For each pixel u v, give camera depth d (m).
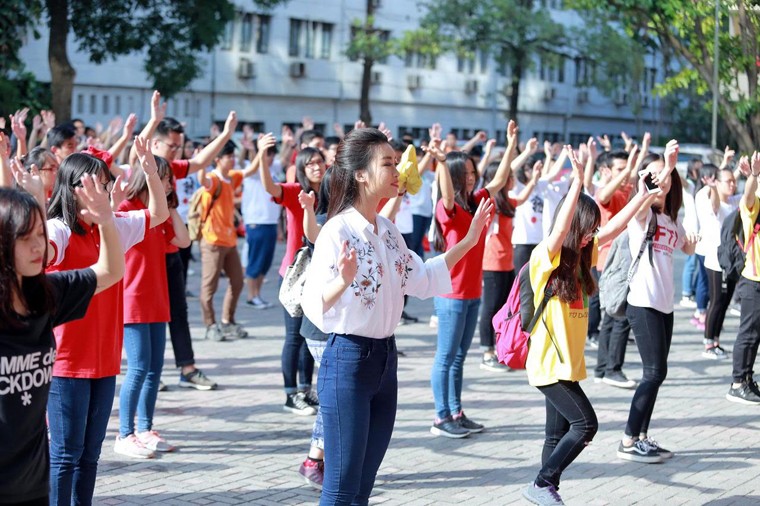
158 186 4.88
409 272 4.28
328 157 8.47
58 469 4.44
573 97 45.47
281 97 34.59
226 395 7.88
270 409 7.47
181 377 8.09
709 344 9.72
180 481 5.78
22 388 3.23
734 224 8.31
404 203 11.67
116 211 4.86
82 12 19.00
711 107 11.33
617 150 8.95
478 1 31.22
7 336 3.19
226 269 10.18
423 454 6.40
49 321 3.36
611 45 32.44
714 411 7.65
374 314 4.04
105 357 4.54
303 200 5.46
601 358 8.57
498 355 5.43
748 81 10.15
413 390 8.13
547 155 10.79
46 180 5.91
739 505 5.50
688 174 12.09
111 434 6.75
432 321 11.21
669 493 5.71
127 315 6.10
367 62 31.72
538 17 31.81
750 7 9.91
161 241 6.29
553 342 5.18
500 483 5.84
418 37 31.20
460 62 40.56
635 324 6.21
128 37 19.47
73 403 4.45
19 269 3.21
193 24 19.64
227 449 6.45
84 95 29.12
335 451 4.04
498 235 8.91
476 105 41.34
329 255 4.00
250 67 33.22
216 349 9.69
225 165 10.02
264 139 7.06
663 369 6.22
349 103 36.97
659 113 45.34
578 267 5.22
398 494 5.62
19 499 3.29
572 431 5.19
